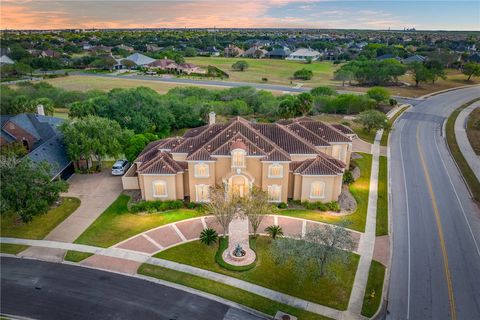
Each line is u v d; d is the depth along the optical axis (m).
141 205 45.84
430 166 61.50
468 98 111.19
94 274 34.38
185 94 103.88
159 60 171.00
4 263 35.94
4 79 137.75
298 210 46.09
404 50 199.50
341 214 45.44
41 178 40.31
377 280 33.94
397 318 29.83
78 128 55.91
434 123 86.00
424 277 34.75
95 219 44.16
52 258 36.72
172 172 45.97
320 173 45.53
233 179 45.69
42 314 29.80
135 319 29.27
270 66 181.88
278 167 45.34
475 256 38.09
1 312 29.95
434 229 42.88
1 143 59.12
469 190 52.84
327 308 30.58
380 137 75.75
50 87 108.94
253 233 40.78
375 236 41.09
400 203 48.91
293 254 31.00
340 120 86.56
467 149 69.62
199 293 32.06
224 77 148.75
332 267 35.22
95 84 130.75
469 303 31.62
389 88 126.56
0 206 37.53
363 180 55.38
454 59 171.50
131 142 59.12
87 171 57.94
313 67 179.50
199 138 49.44
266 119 84.19
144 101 77.56
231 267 35.03
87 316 29.58
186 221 43.62
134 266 35.50
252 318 29.50
